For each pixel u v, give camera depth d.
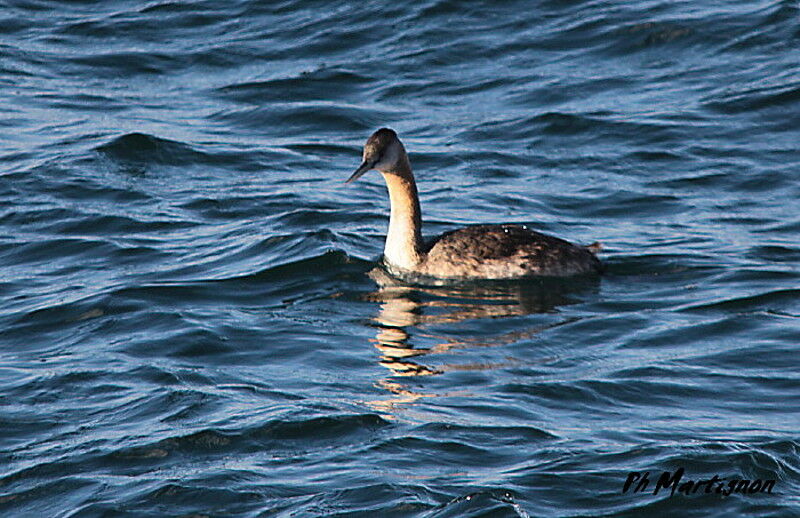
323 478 11.22
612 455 11.46
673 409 12.51
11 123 22.83
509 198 19.56
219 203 19.48
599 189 19.81
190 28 27.20
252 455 11.70
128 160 21.16
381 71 24.86
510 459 11.48
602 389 12.95
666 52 24.70
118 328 14.85
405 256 16.77
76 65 25.69
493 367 13.64
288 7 27.83
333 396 12.89
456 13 26.77
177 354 14.05
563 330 14.68
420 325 14.96
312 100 23.89
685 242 17.61
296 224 18.59
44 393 13.09
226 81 24.94
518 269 16.38
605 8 26.41
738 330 14.49
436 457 11.54
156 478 11.32
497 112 22.97
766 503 10.69
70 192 19.83
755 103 22.38
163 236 18.17
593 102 23.02
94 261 17.28
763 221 18.30
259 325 14.93
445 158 21.25
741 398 12.73
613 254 17.28
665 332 14.51
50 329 14.92
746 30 25.03
